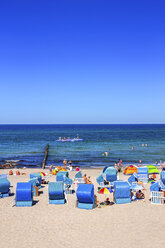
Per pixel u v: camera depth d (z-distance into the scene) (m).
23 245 11.13
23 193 17.19
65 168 35.94
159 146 68.25
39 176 23.42
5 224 13.95
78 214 15.45
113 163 43.19
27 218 14.90
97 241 11.23
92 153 55.34
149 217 14.23
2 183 19.77
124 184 17.69
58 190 17.38
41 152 58.12
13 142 85.81
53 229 13.05
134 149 61.75
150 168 29.66
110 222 13.76
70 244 11.06
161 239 10.90
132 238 11.28
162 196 17.36
